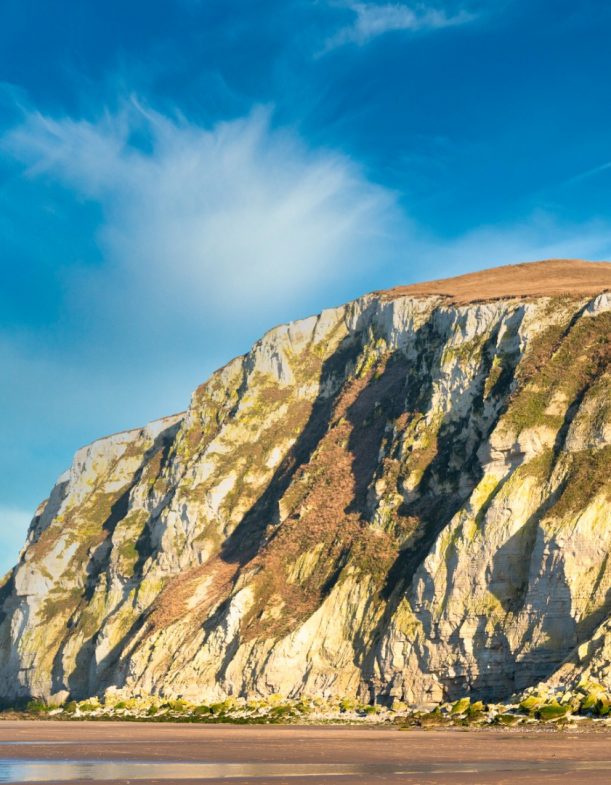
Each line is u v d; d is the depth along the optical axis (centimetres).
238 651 7806
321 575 8069
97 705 8594
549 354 7562
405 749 3453
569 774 2466
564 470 6606
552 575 6088
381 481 8194
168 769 2795
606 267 10788
